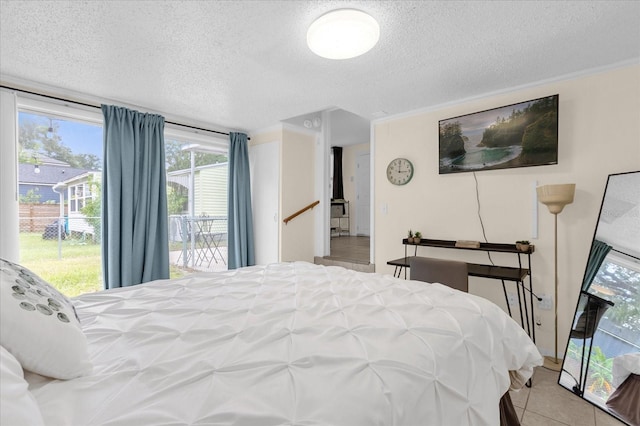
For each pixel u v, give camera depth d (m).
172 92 2.77
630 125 2.16
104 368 0.84
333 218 7.14
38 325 0.71
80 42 1.93
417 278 2.41
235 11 1.63
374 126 3.56
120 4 1.57
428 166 3.15
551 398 1.92
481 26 1.76
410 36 1.86
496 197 2.74
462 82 2.54
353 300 1.43
